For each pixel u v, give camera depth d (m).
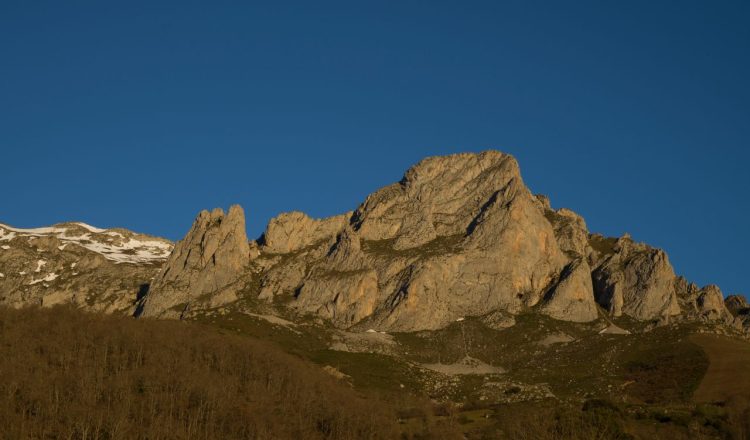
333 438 164.75
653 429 174.38
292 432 163.50
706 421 177.88
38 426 151.75
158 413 161.62
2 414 152.88
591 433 170.00
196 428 158.25
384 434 169.25
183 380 174.25
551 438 170.00
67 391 164.25
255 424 161.12
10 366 172.12
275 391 180.88
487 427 181.88
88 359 182.75
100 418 150.62
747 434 171.25
